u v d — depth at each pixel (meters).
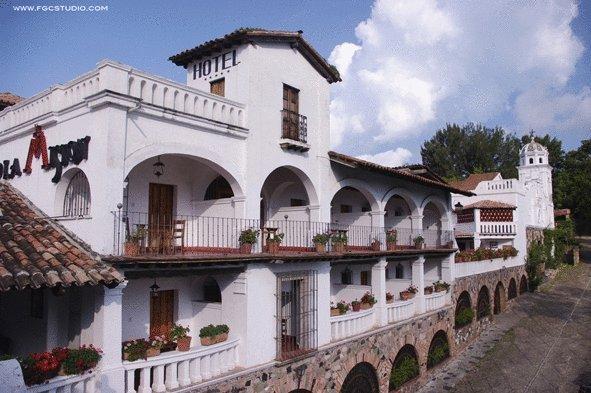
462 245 34.66
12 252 9.06
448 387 19.27
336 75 16.92
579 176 51.31
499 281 29.95
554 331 26.09
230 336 12.23
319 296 14.62
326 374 14.35
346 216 20.59
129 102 10.20
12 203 11.94
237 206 13.26
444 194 24.80
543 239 40.19
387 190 19.98
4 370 5.57
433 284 22.78
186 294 13.75
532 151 44.62
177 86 11.53
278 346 12.79
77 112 10.81
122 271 9.60
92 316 9.85
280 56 14.78
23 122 13.04
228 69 14.24
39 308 11.85
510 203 33.69
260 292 12.51
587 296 33.62
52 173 11.77
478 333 25.98
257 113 13.73
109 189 9.86
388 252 17.89
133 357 9.65
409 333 18.94
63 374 8.52
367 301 17.33
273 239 13.30
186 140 11.70
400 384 17.98
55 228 10.60
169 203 14.09
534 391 18.53
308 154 15.74
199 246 14.28
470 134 59.44
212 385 10.75
